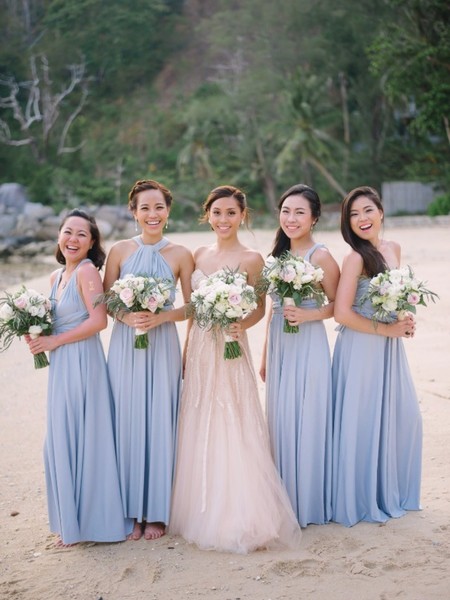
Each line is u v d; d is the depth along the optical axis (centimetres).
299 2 4647
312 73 4534
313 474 442
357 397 441
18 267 2978
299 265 421
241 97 4412
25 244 3888
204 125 4416
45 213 4094
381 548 400
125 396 439
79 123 5188
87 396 434
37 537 450
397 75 3184
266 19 4847
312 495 443
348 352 448
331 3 4566
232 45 5178
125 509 438
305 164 4172
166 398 438
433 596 346
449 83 3122
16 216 4097
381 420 446
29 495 520
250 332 995
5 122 5297
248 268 452
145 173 4750
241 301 410
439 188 3794
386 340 447
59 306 449
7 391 821
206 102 4591
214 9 5834
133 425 438
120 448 438
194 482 429
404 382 454
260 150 4259
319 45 4550
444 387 687
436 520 435
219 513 415
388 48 3195
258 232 3275
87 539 432
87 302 443
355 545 407
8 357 1005
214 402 428
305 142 3888
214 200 449
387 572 373
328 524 443
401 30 3253
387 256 459
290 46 4709
